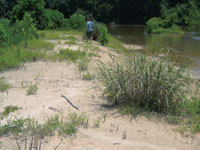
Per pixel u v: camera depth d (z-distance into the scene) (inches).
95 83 291.0
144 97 227.5
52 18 842.2
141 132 186.5
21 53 377.1
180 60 502.9
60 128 175.2
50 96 240.4
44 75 306.3
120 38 923.4
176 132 192.1
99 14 2226.9
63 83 283.3
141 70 228.1
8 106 208.7
